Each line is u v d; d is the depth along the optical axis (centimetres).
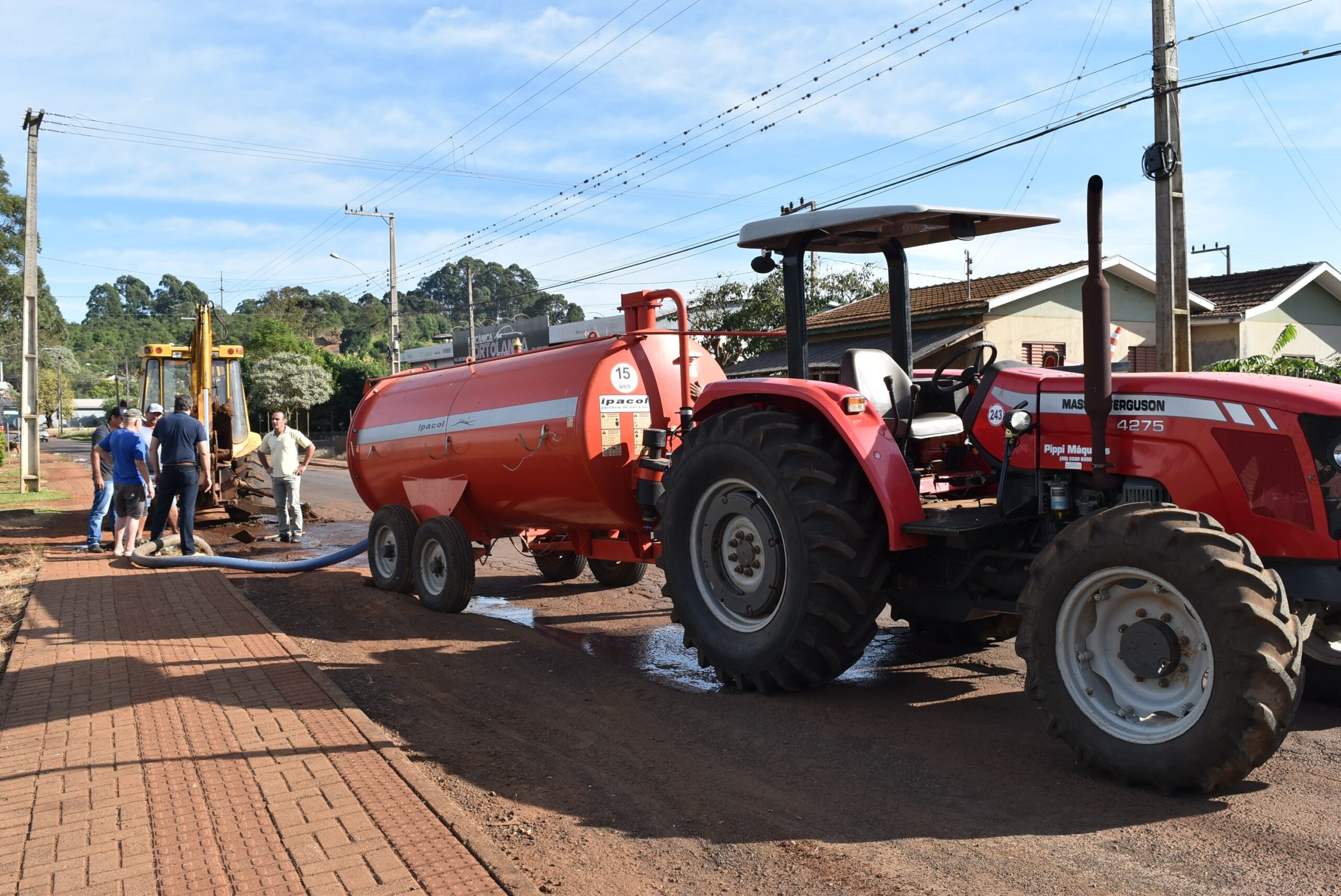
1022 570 495
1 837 364
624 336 734
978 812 383
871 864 342
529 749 475
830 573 512
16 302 5631
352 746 455
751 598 559
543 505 762
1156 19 1238
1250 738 366
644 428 721
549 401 730
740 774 432
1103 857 342
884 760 442
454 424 830
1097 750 408
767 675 544
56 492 2161
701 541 590
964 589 522
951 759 440
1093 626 423
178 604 810
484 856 337
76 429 11400
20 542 1309
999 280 2312
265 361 5172
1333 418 404
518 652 661
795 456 529
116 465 1119
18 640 690
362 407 980
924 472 561
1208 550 377
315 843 351
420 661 644
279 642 667
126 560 1073
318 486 2334
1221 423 430
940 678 574
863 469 512
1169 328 1258
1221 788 399
